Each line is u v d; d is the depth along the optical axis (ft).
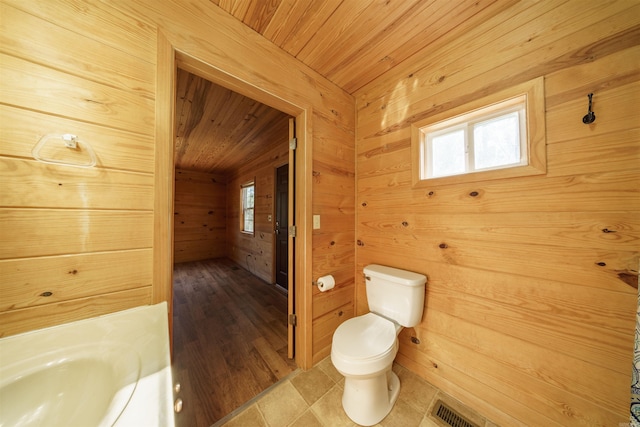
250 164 13.58
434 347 4.45
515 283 3.48
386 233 5.33
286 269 10.08
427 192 4.57
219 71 3.60
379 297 4.76
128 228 2.72
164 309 2.69
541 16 3.26
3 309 2.10
